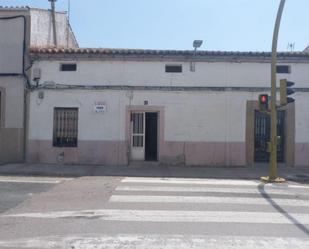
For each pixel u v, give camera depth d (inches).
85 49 726.5
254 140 746.8
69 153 732.0
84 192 454.0
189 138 731.4
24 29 733.9
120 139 730.8
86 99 732.7
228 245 271.7
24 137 732.7
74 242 274.2
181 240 281.6
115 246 267.0
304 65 734.5
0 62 735.1
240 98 731.4
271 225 322.7
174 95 731.4
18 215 344.8
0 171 629.9
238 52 722.2
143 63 731.4
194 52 721.0
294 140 733.9
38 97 733.3
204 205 392.2
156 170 671.8
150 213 355.9
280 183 546.9
